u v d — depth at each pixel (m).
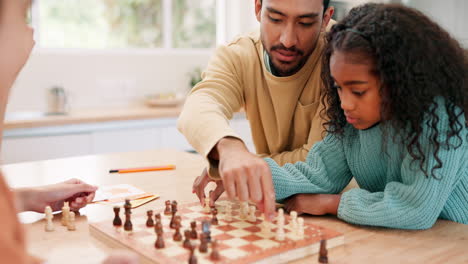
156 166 1.60
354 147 1.20
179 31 3.76
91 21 3.40
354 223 1.05
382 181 1.18
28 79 3.09
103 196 1.25
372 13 1.00
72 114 2.99
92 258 0.85
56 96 3.03
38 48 3.19
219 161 1.06
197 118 1.18
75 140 2.86
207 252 0.84
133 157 1.77
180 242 0.89
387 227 1.04
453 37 1.05
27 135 2.70
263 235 0.93
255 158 1.01
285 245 0.88
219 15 3.91
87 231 0.99
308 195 1.15
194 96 1.33
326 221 1.08
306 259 0.87
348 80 0.96
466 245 0.93
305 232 0.95
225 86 1.42
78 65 3.27
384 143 1.09
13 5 0.55
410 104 0.96
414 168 1.01
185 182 1.40
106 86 3.39
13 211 0.49
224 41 3.90
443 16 2.25
